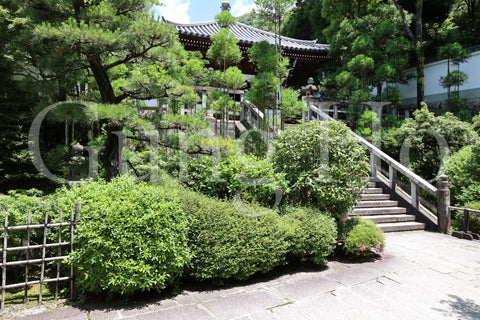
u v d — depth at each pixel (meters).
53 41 3.73
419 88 11.23
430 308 2.86
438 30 13.88
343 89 10.83
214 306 2.80
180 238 3.05
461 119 9.55
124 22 4.34
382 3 13.01
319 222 3.99
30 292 2.99
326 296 3.07
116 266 2.71
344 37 11.10
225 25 6.57
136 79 4.46
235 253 3.21
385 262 4.20
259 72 6.74
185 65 6.53
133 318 2.54
